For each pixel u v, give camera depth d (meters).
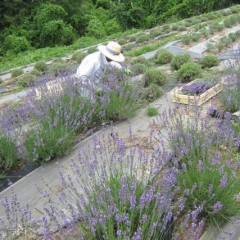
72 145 4.61
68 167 4.13
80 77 5.56
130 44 14.51
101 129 5.03
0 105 7.27
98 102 5.25
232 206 3.04
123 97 5.43
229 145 3.58
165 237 2.63
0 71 15.50
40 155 4.25
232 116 4.66
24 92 8.55
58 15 26.48
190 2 26.09
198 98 5.01
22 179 4.01
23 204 3.56
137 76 6.71
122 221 2.61
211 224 3.02
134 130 4.91
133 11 27.22
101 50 5.82
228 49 10.29
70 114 4.68
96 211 2.61
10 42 24.02
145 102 5.69
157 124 4.96
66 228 2.86
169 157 3.35
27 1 27.06
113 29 27.28
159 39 14.83
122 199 2.68
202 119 4.19
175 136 3.78
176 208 3.02
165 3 27.52
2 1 25.89
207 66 7.91
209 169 3.13
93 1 33.53
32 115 4.69
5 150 4.23
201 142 3.55
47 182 3.89
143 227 2.46
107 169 3.72
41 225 3.07
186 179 3.15
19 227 3.10
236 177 3.17
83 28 28.25
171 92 6.16
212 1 25.91
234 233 2.98
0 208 3.47
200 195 3.03
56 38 25.38
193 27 16.09
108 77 5.52
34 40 25.95
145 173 3.45
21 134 4.54
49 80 6.17
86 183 3.17
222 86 5.53
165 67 8.67
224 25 14.12
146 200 2.67
